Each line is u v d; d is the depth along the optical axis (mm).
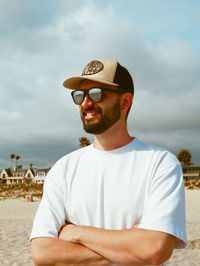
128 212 1660
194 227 11336
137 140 1859
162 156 1751
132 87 1880
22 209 20250
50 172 1955
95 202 1722
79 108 1860
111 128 1800
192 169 83188
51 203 1816
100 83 1826
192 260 6684
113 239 1582
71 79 1857
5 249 7711
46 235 1690
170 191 1645
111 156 1786
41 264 1665
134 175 1717
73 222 1802
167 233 1536
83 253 1620
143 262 1552
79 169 1848
